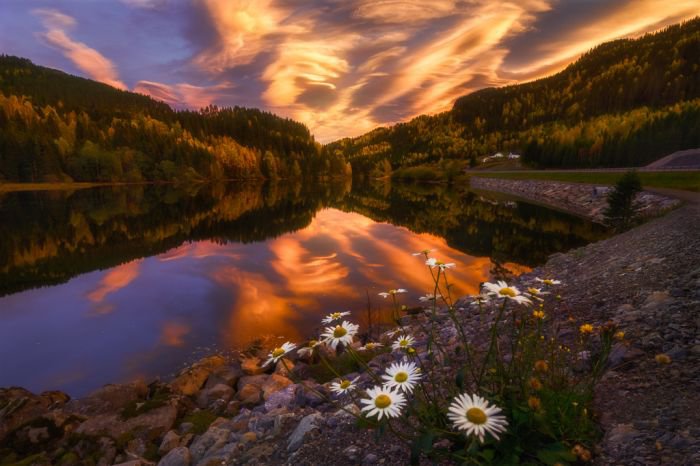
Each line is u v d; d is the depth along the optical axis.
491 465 2.39
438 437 2.70
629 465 2.54
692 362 3.86
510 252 26.42
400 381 2.30
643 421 2.98
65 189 107.44
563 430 2.70
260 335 13.70
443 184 154.38
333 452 3.79
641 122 125.06
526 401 2.60
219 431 5.70
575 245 28.03
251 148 198.38
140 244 33.16
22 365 12.15
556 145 131.75
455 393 3.11
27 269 25.06
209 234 37.88
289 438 4.60
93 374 11.53
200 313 16.22
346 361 9.22
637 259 10.32
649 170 56.78
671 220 17.08
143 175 137.88
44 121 137.88
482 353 5.34
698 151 68.25
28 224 45.75
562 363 3.58
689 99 196.88
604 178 62.66
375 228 40.59
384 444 3.62
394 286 18.72
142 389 9.55
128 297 18.77
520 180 94.69
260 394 8.59
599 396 3.48
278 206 70.19
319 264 24.39
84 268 25.11
